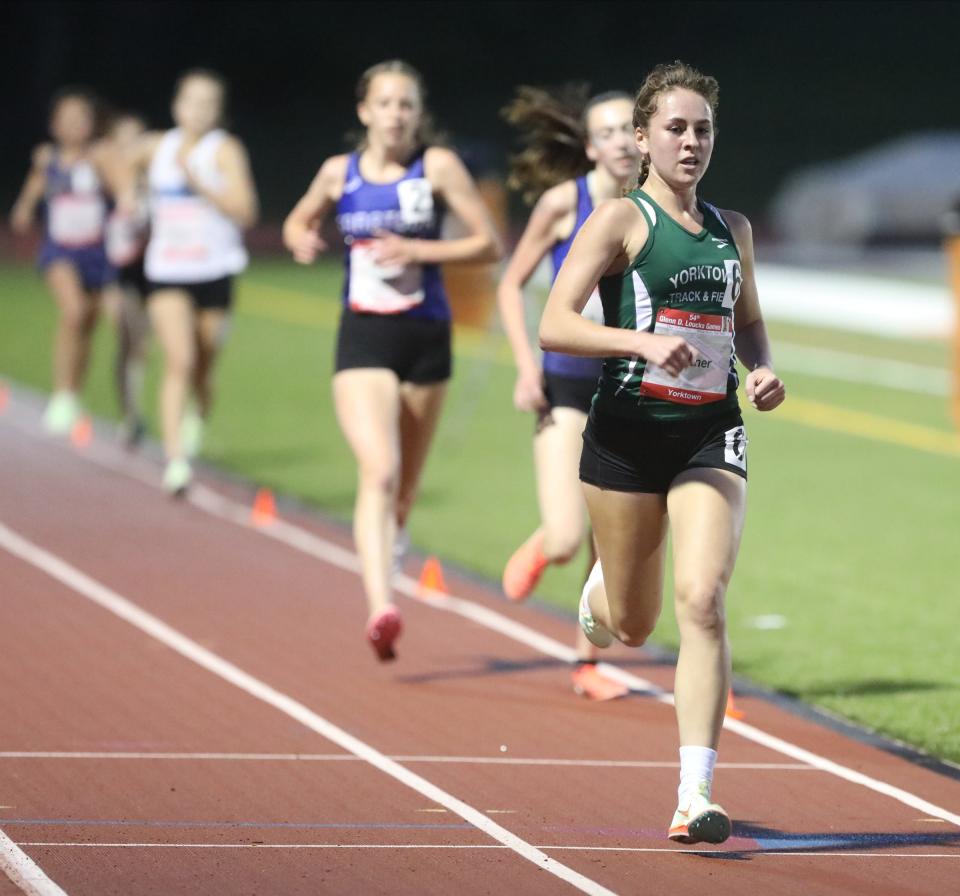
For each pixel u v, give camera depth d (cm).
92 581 2839
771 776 1894
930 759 1981
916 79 15750
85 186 4341
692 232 1553
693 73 1552
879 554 3253
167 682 2220
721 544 1552
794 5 16625
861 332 6825
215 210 3559
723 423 1591
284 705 2125
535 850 1597
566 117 2203
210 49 14962
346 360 2311
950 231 9894
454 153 2334
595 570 1803
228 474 3934
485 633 2581
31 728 1980
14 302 7319
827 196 10138
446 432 4588
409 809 1719
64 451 4172
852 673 2405
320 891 1466
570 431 2145
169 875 1493
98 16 14512
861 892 1497
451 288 5172
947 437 4669
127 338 4153
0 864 1508
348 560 3095
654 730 2066
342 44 15138
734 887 1504
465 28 15488
